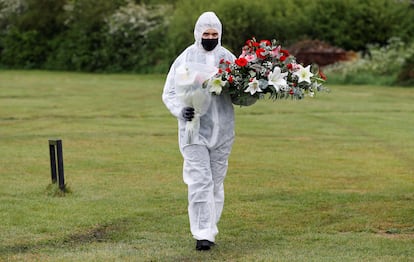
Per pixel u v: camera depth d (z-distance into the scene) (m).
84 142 28.55
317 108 41.19
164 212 16.97
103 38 76.38
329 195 19.17
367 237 14.80
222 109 13.55
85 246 14.03
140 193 19.09
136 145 27.91
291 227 15.70
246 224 15.93
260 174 22.19
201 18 13.52
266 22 68.25
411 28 69.31
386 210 17.44
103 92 50.75
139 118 36.97
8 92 49.56
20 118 36.28
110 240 14.54
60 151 18.80
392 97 48.06
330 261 12.76
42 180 20.70
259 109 40.34
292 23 68.56
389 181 21.44
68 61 77.69
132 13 76.19
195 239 14.02
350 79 59.81
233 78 13.13
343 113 39.03
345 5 68.50
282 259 12.87
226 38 68.12
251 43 13.40
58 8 80.62
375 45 67.00
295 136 30.89
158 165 23.58
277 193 19.36
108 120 36.00
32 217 16.25
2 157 24.73
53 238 14.63
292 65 13.27
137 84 58.00
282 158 25.28
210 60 13.57
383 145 28.47
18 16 82.50
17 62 80.50
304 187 20.31
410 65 58.38
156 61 74.31
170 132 31.83
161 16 76.44
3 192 18.91
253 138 30.16
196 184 13.31
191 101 13.20
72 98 46.31
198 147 13.37
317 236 14.81
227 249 13.63
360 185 20.77
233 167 23.38
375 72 61.50
